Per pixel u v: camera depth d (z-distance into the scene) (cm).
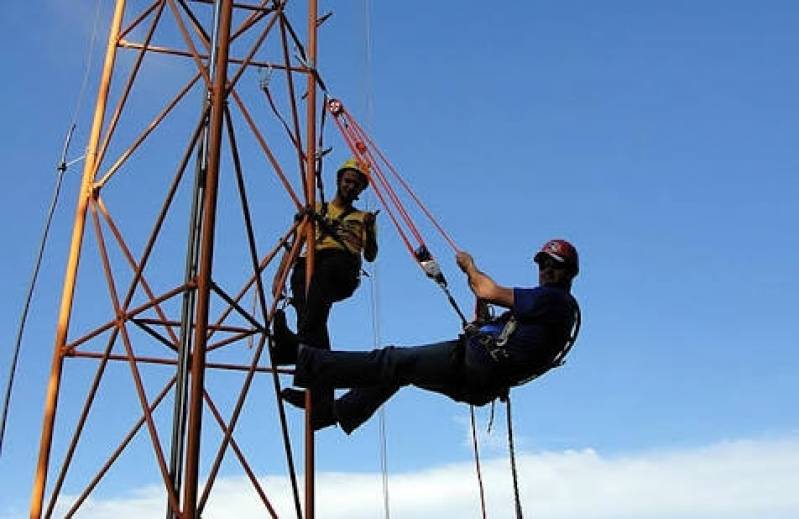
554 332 795
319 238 991
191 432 793
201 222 938
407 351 830
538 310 791
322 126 1049
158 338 974
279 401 934
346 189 1004
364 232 1005
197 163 966
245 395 923
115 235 1002
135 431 970
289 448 934
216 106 886
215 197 855
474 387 813
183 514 775
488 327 832
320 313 954
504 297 796
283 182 1012
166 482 831
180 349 905
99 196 1041
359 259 998
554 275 830
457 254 830
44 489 950
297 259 1005
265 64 1084
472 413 894
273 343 921
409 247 851
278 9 1049
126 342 921
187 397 898
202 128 961
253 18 1060
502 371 797
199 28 1104
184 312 913
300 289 995
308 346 852
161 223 948
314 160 1036
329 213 1010
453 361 814
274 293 984
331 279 968
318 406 936
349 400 895
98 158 1059
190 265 940
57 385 977
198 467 788
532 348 791
